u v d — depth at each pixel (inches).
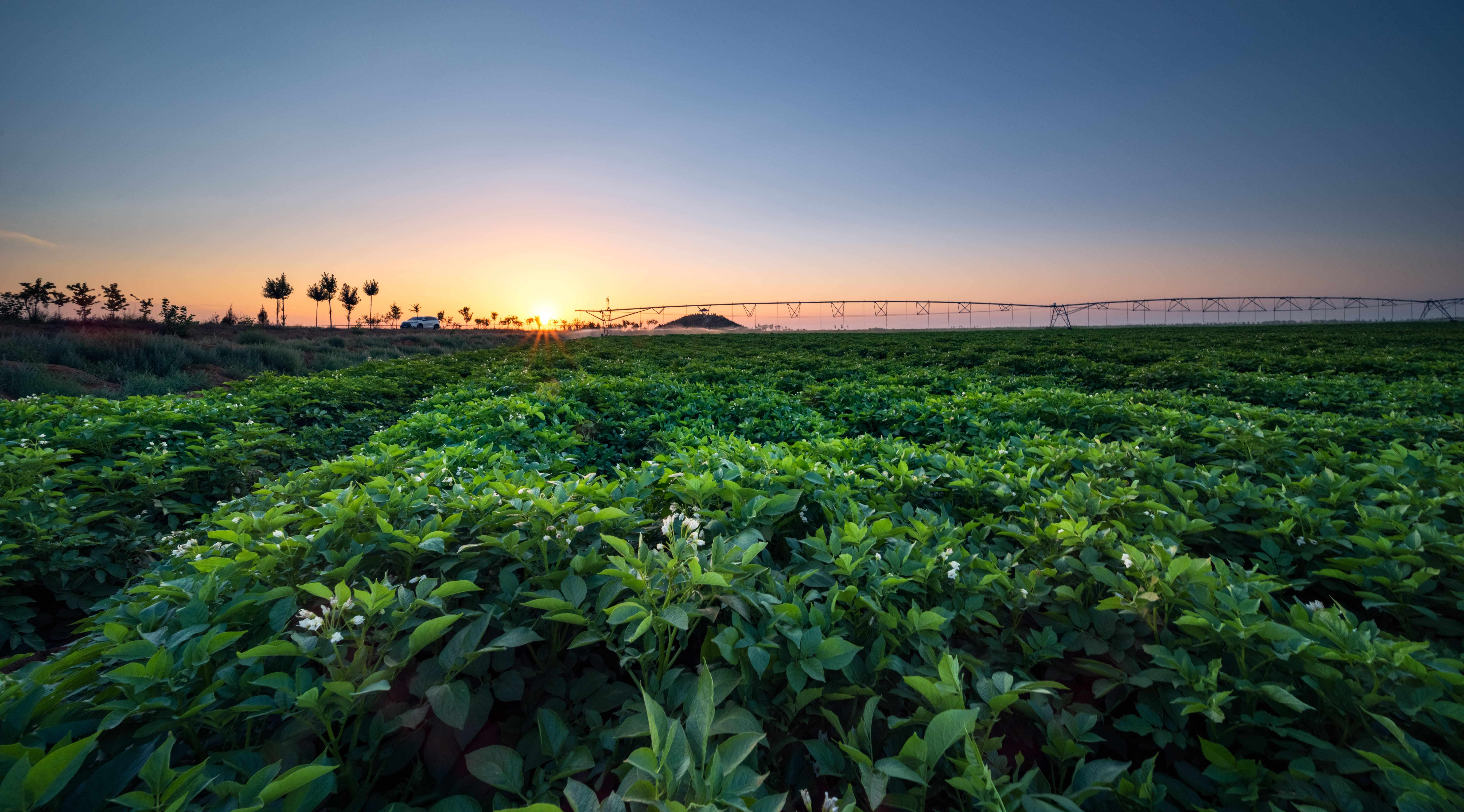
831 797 71.2
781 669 87.5
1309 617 97.1
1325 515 144.6
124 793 62.4
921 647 92.4
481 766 76.4
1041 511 143.3
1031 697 92.7
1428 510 149.8
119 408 319.6
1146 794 74.7
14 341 753.6
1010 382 548.4
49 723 73.8
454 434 282.5
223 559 105.7
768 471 168.2
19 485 201.8
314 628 83.4
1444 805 64.6
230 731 79.6
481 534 118.0
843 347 1416.1
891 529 126.3
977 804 71.3
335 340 1578.5
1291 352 1030.4
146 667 75.4
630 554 100.2
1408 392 391.9
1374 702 80.2
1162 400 363.6
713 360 919.7
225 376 847.1
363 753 79.7
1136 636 105.3
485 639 96.4
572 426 346.6
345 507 123.8
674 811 59.4
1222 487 164.1
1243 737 86.6
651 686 87.9
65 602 183.2
